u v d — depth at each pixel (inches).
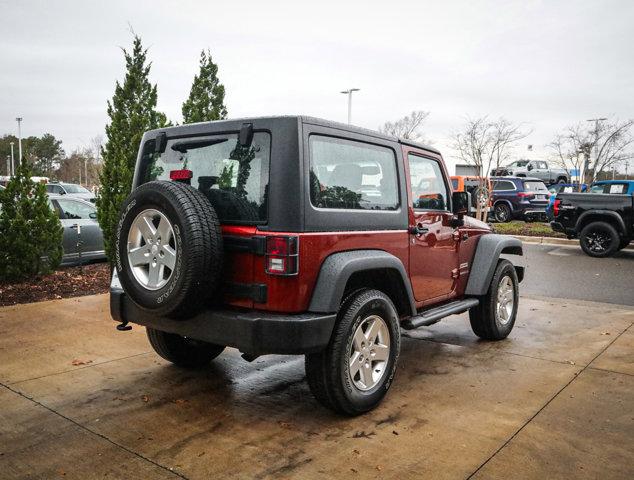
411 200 169.2
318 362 133.2
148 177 157.6
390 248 155.8
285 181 126.5
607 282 365.1
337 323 133.9
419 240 171.0
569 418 140.3
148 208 129.1
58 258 320.8
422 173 181.2
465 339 221.0
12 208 302.4
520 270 234.8
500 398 154.3
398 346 152.2
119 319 151.7
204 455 119.6
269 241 124.6
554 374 175.5
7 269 299.4
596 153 1044.5
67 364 180.1
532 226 737.6
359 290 142.9
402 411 144.8
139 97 353.4
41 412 141.7
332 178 138.6
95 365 179.6
